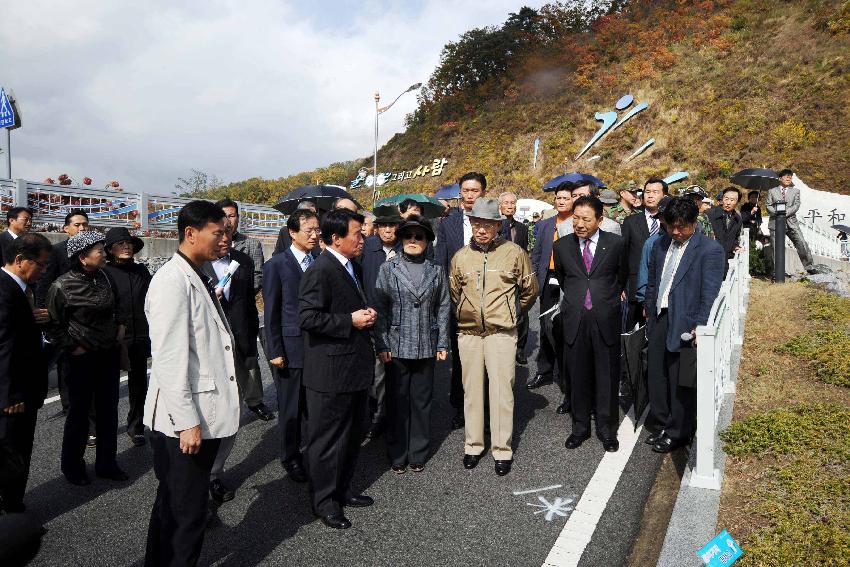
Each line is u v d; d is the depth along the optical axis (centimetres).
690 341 424
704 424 358
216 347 294
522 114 3553
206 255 294
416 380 430
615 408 460
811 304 808
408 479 421
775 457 382
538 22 4403
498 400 426
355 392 363
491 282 433
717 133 2605
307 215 444
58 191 1058
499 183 3008
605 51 3753
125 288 467
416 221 428
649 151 2741
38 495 403
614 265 461
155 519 285
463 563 318
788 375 548
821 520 308
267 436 511
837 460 366
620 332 467
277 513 376
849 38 2788
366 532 351
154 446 286
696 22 3553
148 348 486
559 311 507
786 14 3259
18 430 354
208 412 284
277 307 423
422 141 3969
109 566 321
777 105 2605
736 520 320
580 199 462
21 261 364
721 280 427
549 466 435
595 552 329
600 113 3116
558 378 538
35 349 369
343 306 357
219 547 337
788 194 1130
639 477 416
